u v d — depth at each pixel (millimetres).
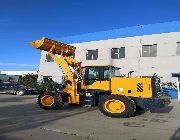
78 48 29625
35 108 12828
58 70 30938
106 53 27531
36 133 7102
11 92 23359
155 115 11328
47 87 23953
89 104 11773
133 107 10156
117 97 10273
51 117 9961
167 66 23875
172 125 8828
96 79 11859
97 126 8352
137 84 10836
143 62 25109
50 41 12891
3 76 48094
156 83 11078
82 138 6652
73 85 12422
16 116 10031
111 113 10242
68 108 12977
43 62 32406
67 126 8180
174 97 22250
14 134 6938
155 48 24703
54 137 6684
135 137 6930
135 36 25781
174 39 23734
